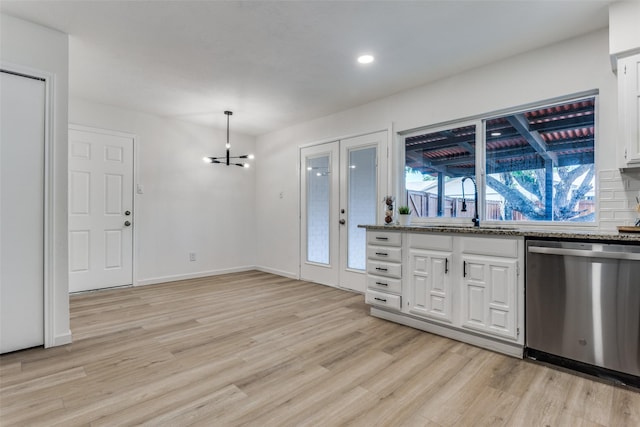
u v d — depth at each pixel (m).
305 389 1.80
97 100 3.87
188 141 4.77
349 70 3.07
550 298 2.07
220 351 2.30
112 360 2.15
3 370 2.00
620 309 1.84
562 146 2.65
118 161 4.13
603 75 2.36
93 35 2.47
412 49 2.69
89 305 3.40
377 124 3.84
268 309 3.30
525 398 1.72
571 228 2.55
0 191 2.19
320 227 4.54
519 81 2.76
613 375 1.90
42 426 1.48
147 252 4.38
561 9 2.14
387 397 1.73
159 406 1.64
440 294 2.57
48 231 2.35
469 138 3.18
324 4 2.12
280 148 5.14
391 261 2.93
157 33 2.45
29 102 2.29
